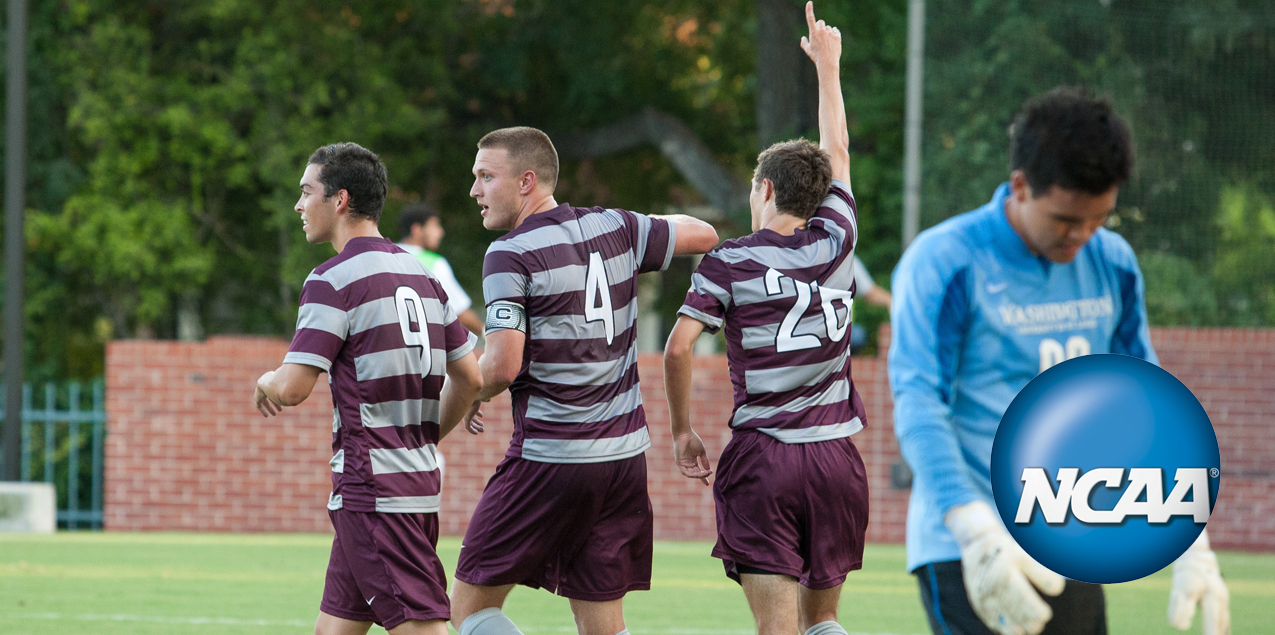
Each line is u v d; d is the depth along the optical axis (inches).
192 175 2283.5
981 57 1779.0
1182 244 1843.0
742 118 2824.8
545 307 549.6
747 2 2645.2
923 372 394.9
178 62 2324.1
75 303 2354.8
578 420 554.6
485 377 544.4
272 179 2194.9
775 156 560.1
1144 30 1868.8
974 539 386.0
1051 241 379.2
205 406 1494.8
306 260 2225.6
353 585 515.2
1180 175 1857.8
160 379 1498.5
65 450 1769.2
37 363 2241.6
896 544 1433.3
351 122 2252.7
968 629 400.2
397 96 2329.0
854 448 550.9
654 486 1469.0
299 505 1485.0
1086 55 1839.3
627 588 585.6
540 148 571.8
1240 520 1417.3
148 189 2244.1
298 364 501.4
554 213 563.8
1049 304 400.5
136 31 2214.6
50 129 2244.1
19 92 1465.3
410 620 502.3
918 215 1531.7
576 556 576.7
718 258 548.7
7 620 856.9
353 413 508.7
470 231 2640.3
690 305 549.0
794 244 546.9
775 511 529.7
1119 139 352.2
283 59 2198.6
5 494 1446.9
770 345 534.3
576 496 556.7
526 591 1016.2
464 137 2628.0
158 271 2210.9
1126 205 1845.5
